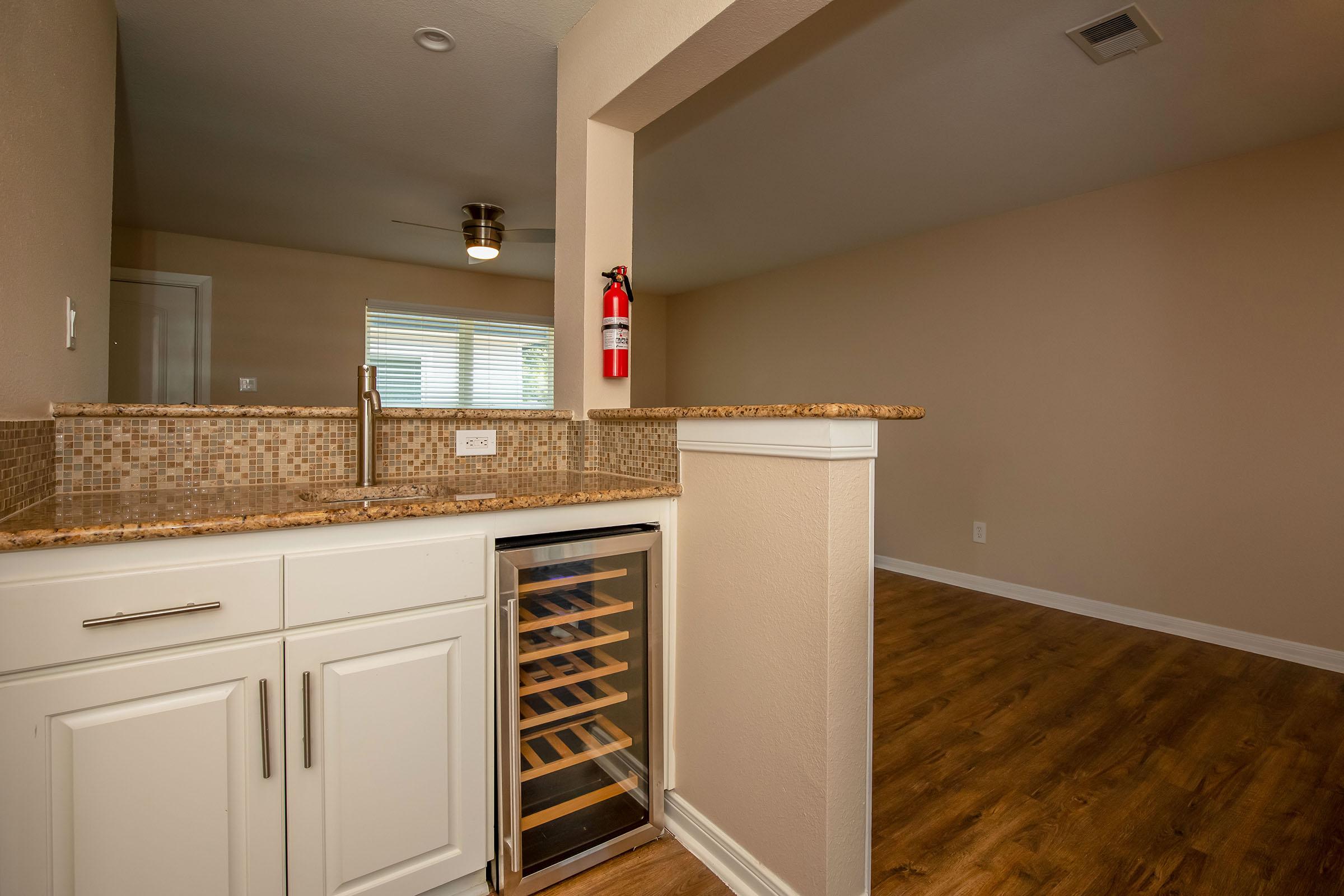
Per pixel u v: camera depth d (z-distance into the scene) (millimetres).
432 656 1271
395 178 3428
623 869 1516
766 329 5457
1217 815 1684
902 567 4398
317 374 4879
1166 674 2641
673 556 1659
